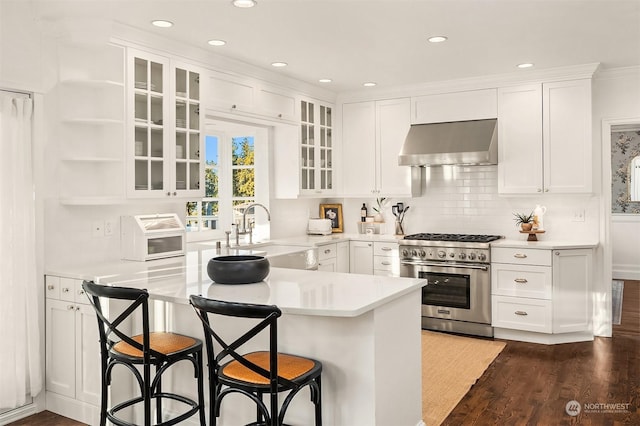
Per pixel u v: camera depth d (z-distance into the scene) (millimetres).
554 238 5316
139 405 3219
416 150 5410
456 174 5801
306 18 3516
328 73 5094
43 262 3508
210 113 4406
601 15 3518
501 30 3809
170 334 2926
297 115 5449
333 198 6543
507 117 5211
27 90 3414
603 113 5062
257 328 2199
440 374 4023
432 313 5312
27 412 3410
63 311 3395
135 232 3936
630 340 4961
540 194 5086
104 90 3770
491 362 4316
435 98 5562
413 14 3467
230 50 4250
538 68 4957
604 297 5086
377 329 2512
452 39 4016
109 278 3176
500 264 4965
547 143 5035
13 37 3344
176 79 4051
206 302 2293
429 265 5305
